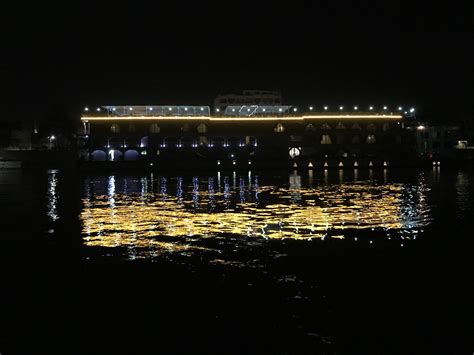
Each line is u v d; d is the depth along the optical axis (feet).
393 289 56.65
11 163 321.32
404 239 82.28
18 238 88.28
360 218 105.50
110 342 45.29
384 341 44.27
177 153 334.65
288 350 43.16
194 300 54.54
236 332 46.68
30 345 44.88
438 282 58.90
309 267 65.62
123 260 71.05
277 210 121.60
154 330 47.50
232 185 201.87
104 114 338.75
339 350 42.96
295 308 51.70
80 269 67.05
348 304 52.47
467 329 46.19
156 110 345.72
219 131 342.23
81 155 338.95
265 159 316.19
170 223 102.89
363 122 354.54
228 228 95.04
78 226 100.58
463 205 125.90
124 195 165.27
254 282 59.82
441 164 313.73
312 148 352.28
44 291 58.44
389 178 231.30
